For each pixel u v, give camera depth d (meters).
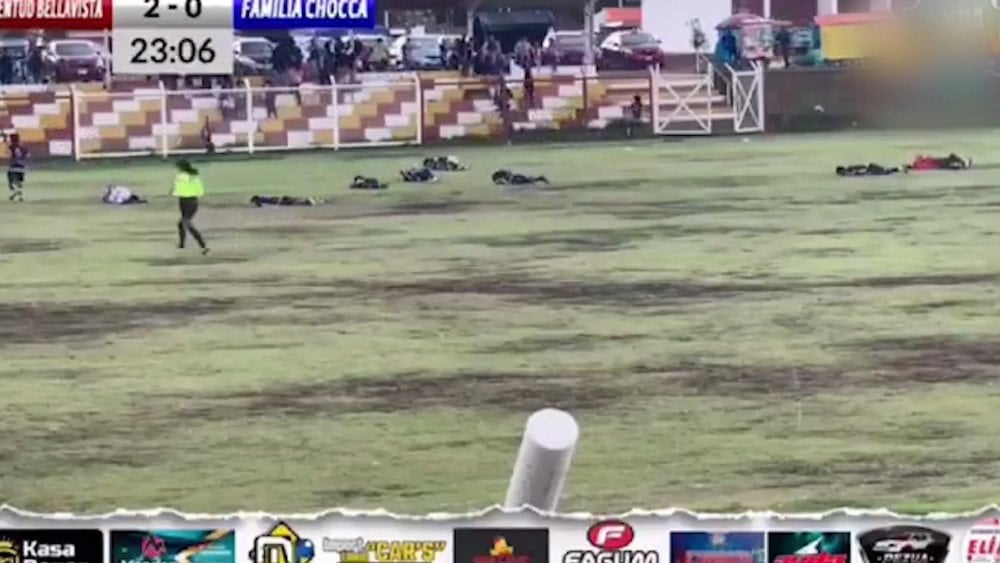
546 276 42.12
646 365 34.81
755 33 57.16
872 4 55.91
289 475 28.19
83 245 45.91
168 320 38.69
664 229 46.69
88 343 36.62
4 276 42.41
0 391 33.12
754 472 28.17
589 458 29.08
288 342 36.78
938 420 30.53
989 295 39.50
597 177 52.41
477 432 30.67
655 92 57.91
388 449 29.88
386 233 46.53
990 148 53.94
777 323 37.53
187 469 28.78
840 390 33.09
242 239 46.41
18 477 28.34
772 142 55.88
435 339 36.97
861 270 41.97
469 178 53.03
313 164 56.50
